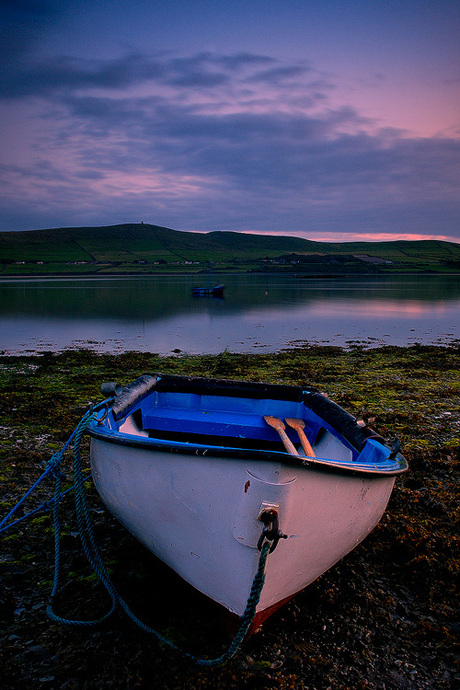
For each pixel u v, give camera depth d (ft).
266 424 20.03
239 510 11.87
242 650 13.05
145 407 22.08
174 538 13.70
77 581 15.79
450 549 17.75
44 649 12.77
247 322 101.76
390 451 16.21
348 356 62.80
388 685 11.94
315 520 12.64
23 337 79.87
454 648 13.10
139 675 12.06
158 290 210.79
